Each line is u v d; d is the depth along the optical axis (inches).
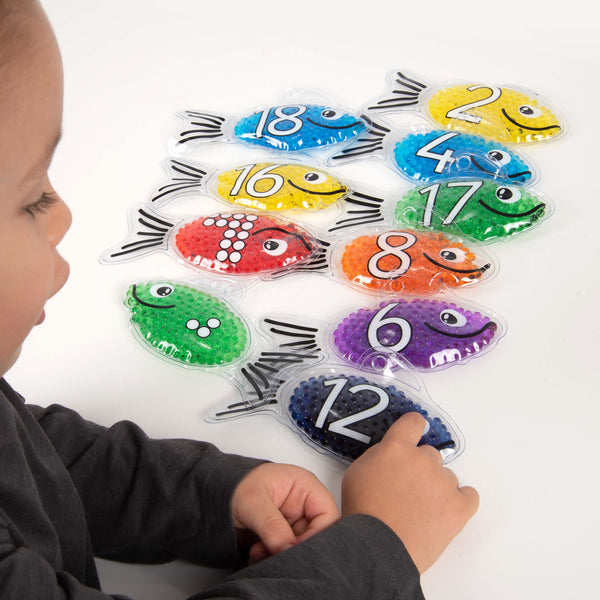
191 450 23.6
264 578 18.5
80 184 38.2
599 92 43.4
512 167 37.2
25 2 13.8
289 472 22.4
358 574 19.3
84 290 32.6
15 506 18.1
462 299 31.2
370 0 50.7
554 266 32.6
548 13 48.4
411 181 37.7
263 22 50.9
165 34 49.8
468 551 22.8
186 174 38.6
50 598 16.0
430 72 45.7
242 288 32.5
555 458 25.3
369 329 29.6
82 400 28.2
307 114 41.1
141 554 22.9
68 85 45.3
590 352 28.9
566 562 22.6
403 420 25.0
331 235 34.9
